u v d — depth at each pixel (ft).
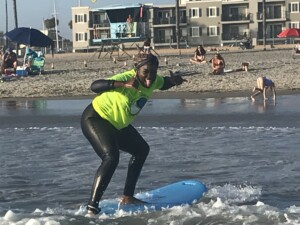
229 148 37.32
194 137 43.04
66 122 54.90
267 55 159.53
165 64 127.54
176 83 23.18
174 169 31.12
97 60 164.45
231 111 58.70
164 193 24.41
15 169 32.40
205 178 28.76
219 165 31.86
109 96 22.34
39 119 57.57
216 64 98.17
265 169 30.40
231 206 22.70
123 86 21.94
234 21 298.76
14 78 103.91
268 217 20.75
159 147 38.58
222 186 26.84
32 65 112.47
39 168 32.55
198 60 126.31
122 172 30.68
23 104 72.74
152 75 22.09
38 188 27.71
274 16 296.92
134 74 22.58
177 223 20.72
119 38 175.22
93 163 33.55
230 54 174.70
